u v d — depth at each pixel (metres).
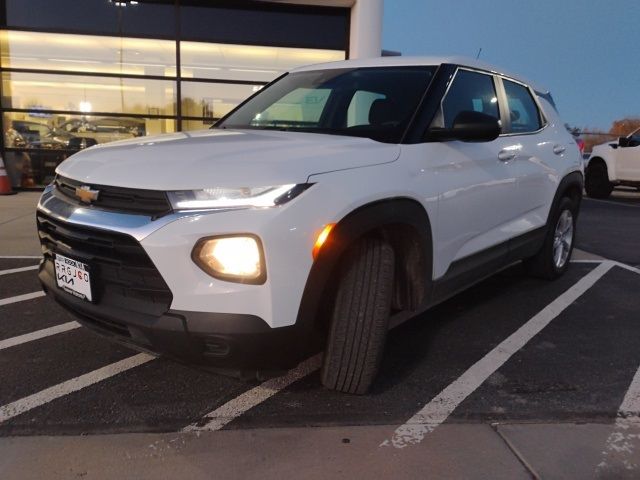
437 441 2.46
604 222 9.21
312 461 2.31
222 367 2.38
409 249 2.91
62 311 4.09
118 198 2.38
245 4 11.30
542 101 4.80
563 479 2.21
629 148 12.40
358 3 10.76
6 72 11.23
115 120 11.57
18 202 9.75
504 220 3.89
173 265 2.19
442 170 3.04
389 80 3.46
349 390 2.72
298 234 2.24
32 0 10.97
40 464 2.26
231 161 2.36
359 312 2.58
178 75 11.47
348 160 2.53
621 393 2.95
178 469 2.25
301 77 4.03
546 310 4.30
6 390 2.88
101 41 11.23
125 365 3.19
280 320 2.25
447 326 3.93
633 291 4.86
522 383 3.05
